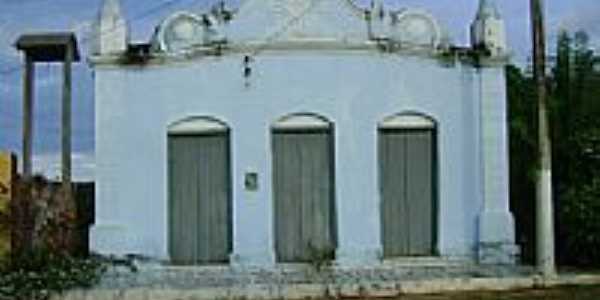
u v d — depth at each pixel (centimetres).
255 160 2230
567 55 2750
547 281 2031
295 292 1909
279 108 2230
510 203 2638
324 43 2225
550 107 2614
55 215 2295
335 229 2236
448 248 2275
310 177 2247
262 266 2203
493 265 2252
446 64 2284
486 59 2292
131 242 2220
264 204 2223
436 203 2281
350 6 2242
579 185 2447
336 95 2236
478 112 2298
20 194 2225
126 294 1902
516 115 2712
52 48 2370
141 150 2233
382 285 1938
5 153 2202
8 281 1930
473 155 2295
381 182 2266
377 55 2248
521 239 2591
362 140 2241
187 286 1983
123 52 2222
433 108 2275
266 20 2234
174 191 2253
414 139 2283
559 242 2478
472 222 2292
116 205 2223
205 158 2248
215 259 2241
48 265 2067
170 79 2239
